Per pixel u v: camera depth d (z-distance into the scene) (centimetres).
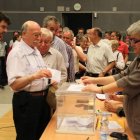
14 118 256
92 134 205
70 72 413
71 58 415
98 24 1062
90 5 1056
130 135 207
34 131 251
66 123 212
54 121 232
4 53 834
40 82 255
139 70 196
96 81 253
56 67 318
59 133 207
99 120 234
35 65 258
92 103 210
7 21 277
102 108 273
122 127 220
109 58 467
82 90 211
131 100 201
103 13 1054
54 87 261
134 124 201
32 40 256
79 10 1060
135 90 197
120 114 249
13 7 1069
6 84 854
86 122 212
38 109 250
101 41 477
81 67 517
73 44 484
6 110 568
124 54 732
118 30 1054
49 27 356
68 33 449
